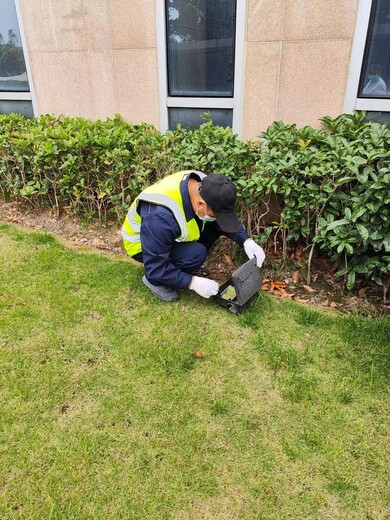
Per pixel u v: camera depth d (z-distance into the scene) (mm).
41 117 3789
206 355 2016
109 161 3025
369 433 1626
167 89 3518
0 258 2896
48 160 3182
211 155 2654
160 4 3223
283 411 1723
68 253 2984
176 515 1355
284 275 2676
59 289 2516
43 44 3900
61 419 1677
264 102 3137
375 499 1408
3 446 1565
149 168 3043
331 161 2377
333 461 1524
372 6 2635
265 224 2896
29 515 1348
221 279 2707
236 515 1357
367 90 2877
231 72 3242
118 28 3475
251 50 3031
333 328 2199
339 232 2242
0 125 3854
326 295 2510
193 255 2346
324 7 2713
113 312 2314
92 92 3865
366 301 2438
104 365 1946
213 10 3119
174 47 3391
